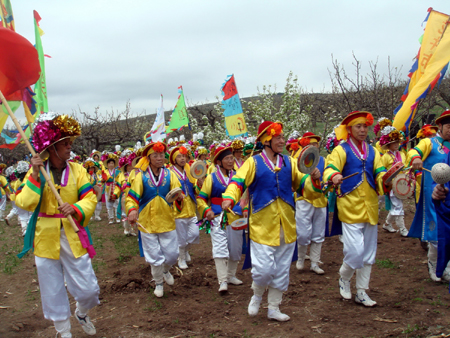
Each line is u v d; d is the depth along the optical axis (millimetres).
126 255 7637
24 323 4590
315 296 5027
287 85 16656
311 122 17984
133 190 5211
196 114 24516
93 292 3863
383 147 7684
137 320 4547
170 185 5398
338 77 11273
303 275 6000
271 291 4301
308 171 4055
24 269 7070
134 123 29062
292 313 4523
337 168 4559
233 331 4133
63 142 3766
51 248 3707
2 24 4082
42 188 3730
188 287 5688
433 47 6672
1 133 4250
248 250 4422
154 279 5324
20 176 7391
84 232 3859
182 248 6664
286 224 4160
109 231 10477
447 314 4156
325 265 6484
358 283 4605
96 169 11469
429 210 5199
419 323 3990
